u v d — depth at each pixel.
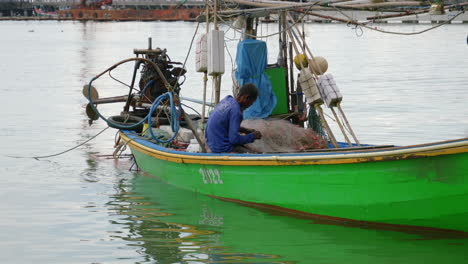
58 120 19.83
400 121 18.30
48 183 12.47
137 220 10.17
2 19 175.38
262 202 10.32
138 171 13.54
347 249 8.80
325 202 9.56
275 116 12.21
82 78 33.00
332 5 10.63
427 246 8.88
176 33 89.50
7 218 10.32
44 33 97.75
